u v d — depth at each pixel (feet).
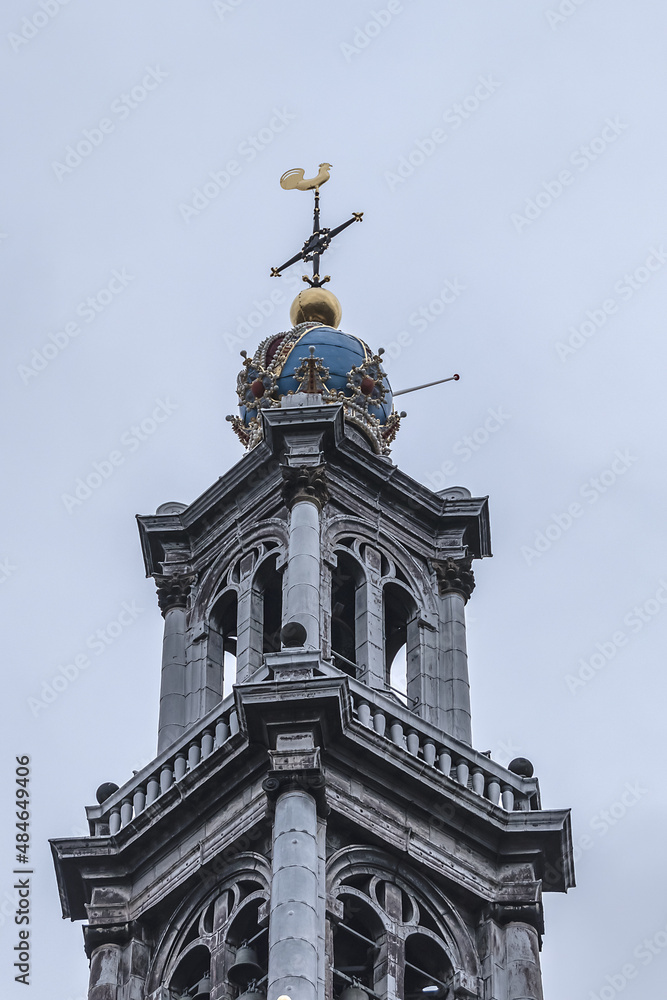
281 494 390.63
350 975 342.44
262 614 383.86
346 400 408.67
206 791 355.15
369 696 359.05
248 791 353.10
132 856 358.23
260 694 350.23
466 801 357.00
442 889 352.49
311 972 328.29
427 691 379.96
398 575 390.83
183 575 394.73
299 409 393.50
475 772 362.33
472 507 399.24
